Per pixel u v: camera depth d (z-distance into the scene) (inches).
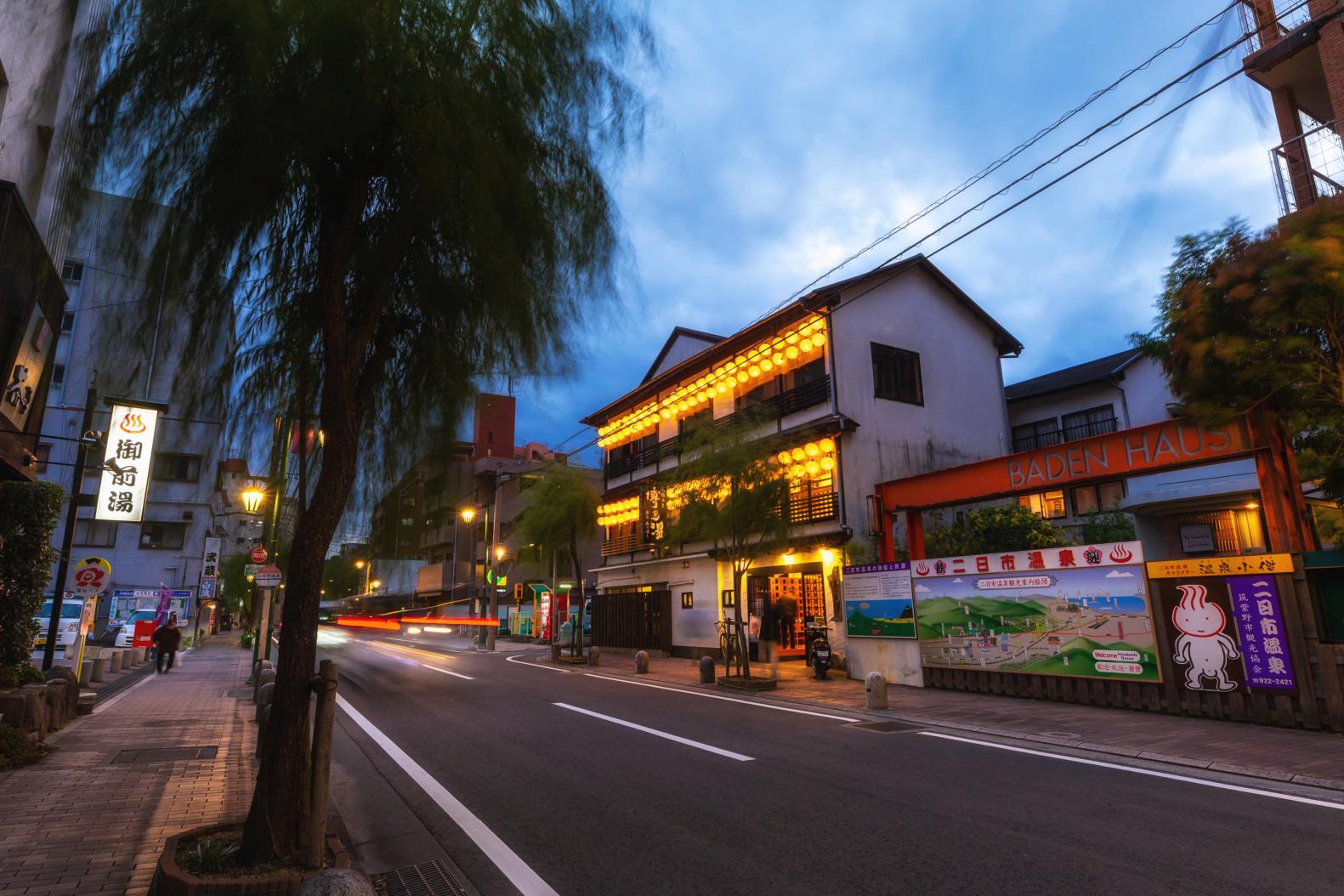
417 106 179.6
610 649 1101.1
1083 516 772.6
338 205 193.8
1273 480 398.0
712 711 463.2
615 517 1162.0
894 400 795.4
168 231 178.7
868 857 191.8
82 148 173.8
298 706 174.2
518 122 194.2
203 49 171.5
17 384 335.9
